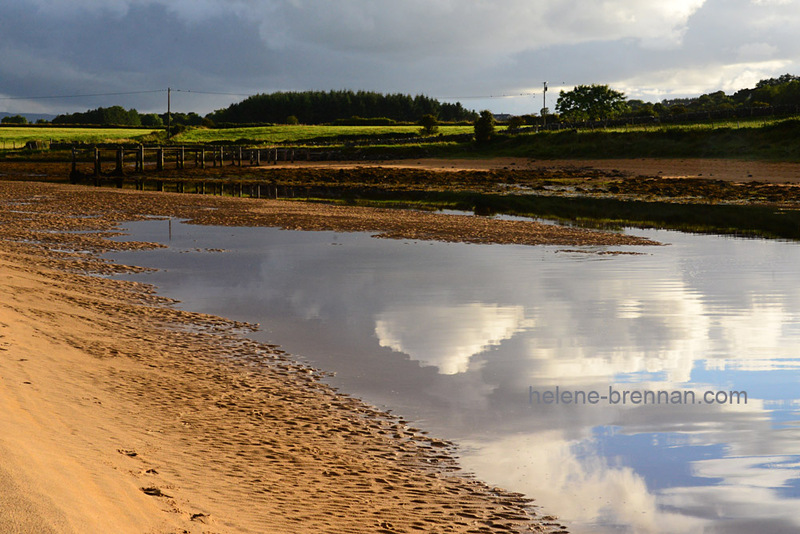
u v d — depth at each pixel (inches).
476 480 256.2
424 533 207.0
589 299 584.4
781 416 326.0
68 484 182.9
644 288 634.8
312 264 745.6
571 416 325.4
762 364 409.7
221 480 225.6
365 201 1576.0
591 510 235.0
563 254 830.5
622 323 505.0
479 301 573.6
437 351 431.8
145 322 479.2
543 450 286.7
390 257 794.8
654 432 306.8
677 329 490.6
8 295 481.1
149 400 306.7
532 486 252.7
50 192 1627.7
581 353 430.6
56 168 2908.5
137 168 2721.5
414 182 2169.0
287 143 3978.8
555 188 1920.5
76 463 205.0
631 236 995.3
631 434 304.2
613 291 618.5
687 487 255.0
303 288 620.4
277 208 1323.8
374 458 270.8
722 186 1807.3
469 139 3587.6
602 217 1262.3
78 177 2415.1
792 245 927.0
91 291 568.1
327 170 2640.3
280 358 410.9
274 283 641.6
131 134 4613.7
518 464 272.1
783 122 2539.4
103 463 213.9
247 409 314.3
